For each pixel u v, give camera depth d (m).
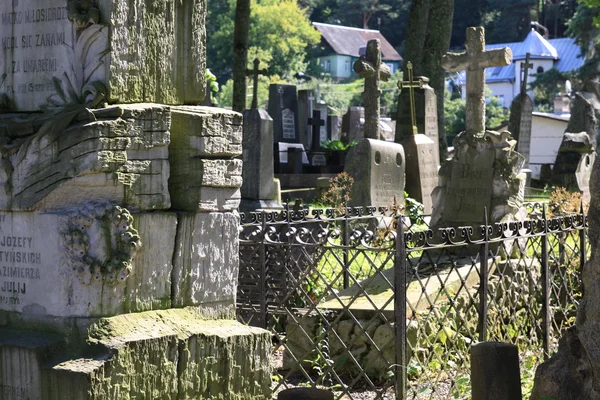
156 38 7.16
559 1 122.06
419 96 30.56
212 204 7.32
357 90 99.50
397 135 30.64
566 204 15.91
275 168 34.84
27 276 6.85
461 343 10.32
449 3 35.16
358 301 10.41
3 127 6.94
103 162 6.55
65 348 6.60
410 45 35.09
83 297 6.61
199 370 6.96
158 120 6.87
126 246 6.61
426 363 9.15
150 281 6.91
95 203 6.65
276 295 10.26
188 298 7.20
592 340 6.55
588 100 39.81
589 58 83.69
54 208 6.74
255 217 11.49
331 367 9.24
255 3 102.06
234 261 7.56
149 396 6.62
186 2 7.41
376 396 8.88
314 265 9.97
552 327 11.78
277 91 37.19
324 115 58.56
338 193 21.53
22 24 7.21
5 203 6.91
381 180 21.81
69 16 6.80
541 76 88.81
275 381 10.05
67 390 6.33
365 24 123.12
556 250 13.17
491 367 6.81
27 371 6.56
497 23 110.81
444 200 14.99
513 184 14.45
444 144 35.50
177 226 7.08
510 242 12.41
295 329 9.85
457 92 90.56
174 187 7.24
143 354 6.58
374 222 15.34
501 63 14.95
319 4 123.12
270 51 99.44
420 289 10.52
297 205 13.42
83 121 6.65
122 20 6.86
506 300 11.45
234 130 7.45
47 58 7.07
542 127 60.16
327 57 116.31
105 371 6.34
